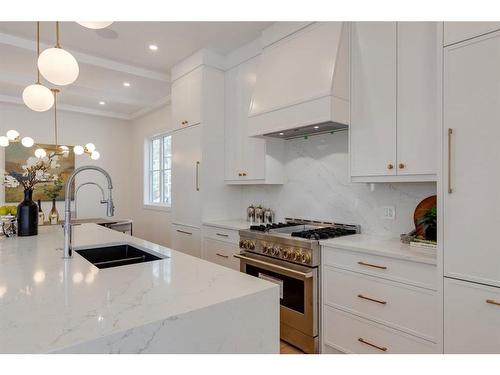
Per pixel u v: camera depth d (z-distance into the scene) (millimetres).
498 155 1367
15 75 3996
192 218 3455
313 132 2729
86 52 3406
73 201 5406
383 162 2037
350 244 2041
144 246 1994
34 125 5055
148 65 3775
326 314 2160
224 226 3041
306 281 2205
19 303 992
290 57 2537
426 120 1844
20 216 2299
